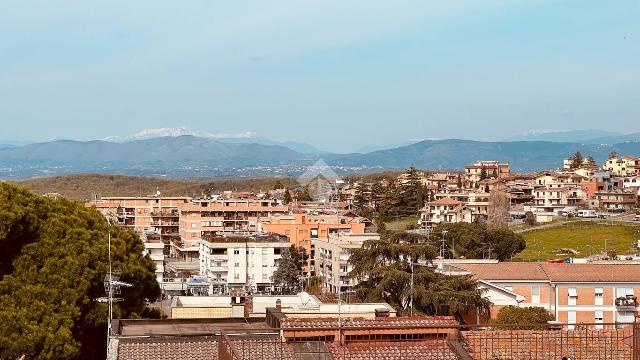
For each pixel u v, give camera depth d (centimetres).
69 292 5309
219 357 3117
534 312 7531
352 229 17125
